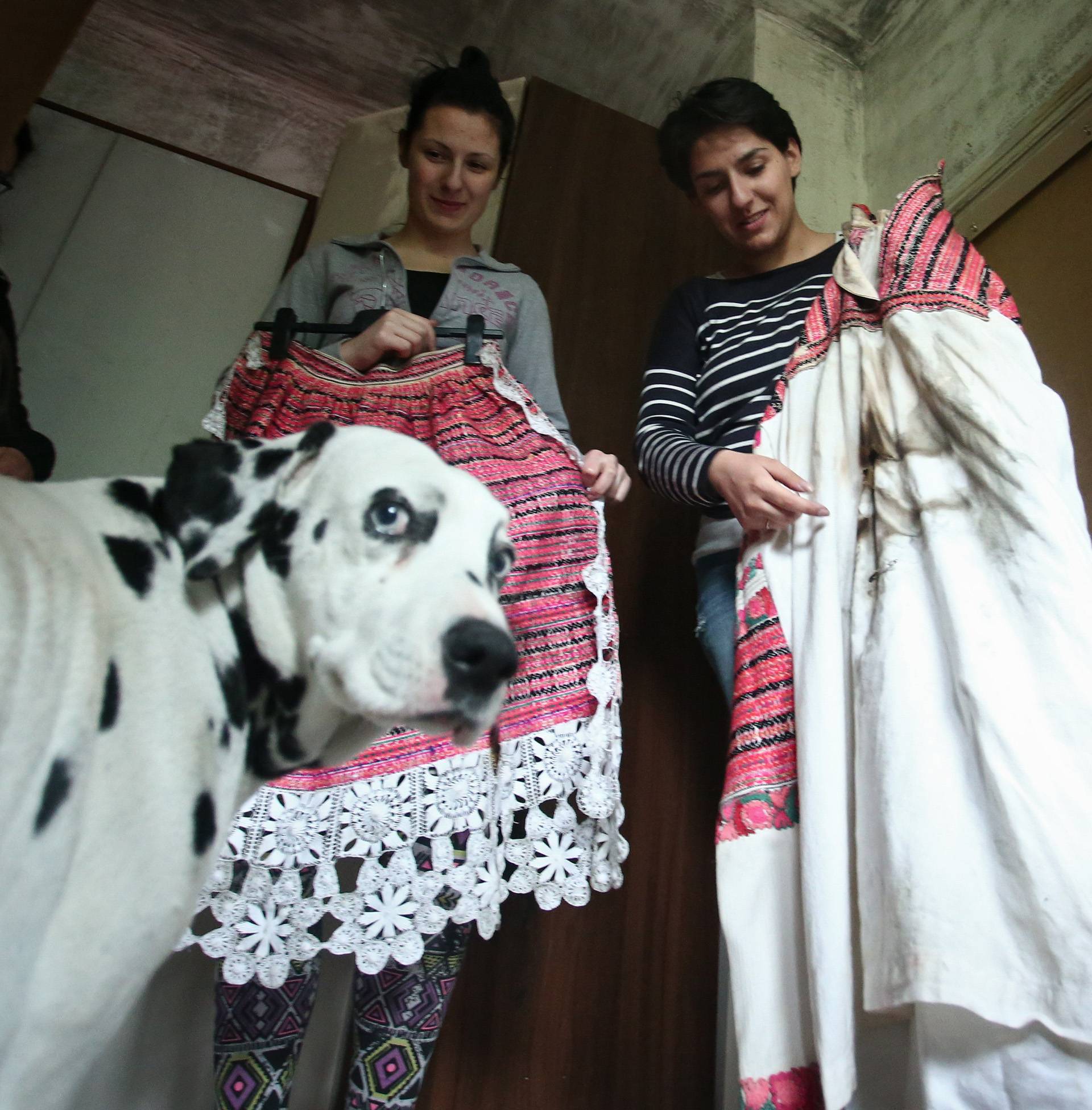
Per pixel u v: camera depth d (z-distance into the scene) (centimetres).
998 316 131
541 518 136
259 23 297
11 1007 56
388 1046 121
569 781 125
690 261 246
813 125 274
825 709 114
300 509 88
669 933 171
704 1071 162
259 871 112
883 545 118
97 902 63
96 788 64
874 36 287
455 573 84
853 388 135
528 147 247
